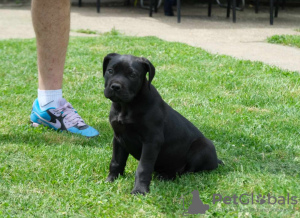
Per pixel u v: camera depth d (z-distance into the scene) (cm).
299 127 769
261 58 1216
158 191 526
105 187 539
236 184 534
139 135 533
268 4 2239
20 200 503
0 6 2184
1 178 561
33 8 739
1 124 774
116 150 568
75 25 1722
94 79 1052
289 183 530
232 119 808
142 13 1988
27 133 744
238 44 1389
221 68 1110
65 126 766
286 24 1756
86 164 610
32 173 577
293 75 1042
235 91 962
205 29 1633
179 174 591
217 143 701
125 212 480
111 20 1817
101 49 1302
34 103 788
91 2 2220
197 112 847
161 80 1026
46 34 750
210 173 580
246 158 638
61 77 780
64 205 494
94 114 840
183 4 2225
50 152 650
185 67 1132
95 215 475
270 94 934
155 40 1392
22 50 1316
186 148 582
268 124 781
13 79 1052
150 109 527
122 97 496
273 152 662
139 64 514
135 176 537
